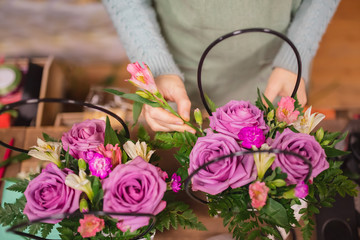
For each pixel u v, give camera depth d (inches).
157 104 22.1
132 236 20.9
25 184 22.1
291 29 32.4
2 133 32.2
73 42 63.9
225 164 19.1
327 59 67.1
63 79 52.4
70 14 64.6
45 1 64.5
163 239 26.5
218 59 36.1
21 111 42.2
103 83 60.6
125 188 18.9
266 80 38.9
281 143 19.8
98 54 63.4
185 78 38.6
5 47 62.9
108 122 21.8
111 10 31.9
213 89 39.2
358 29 70.1
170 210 22.0
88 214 18.8
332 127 31.1
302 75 30.3
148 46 30.3
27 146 31.8
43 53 62.7
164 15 34.5
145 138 24.2
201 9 31.9
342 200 26.5
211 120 21.4
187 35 34.7
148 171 19.1
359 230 26.5
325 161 20.0
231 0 31.2
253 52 35.4
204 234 26.5
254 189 18.7
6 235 25.5
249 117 20.5
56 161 21.7
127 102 47.7
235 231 21.5
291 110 20.6
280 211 19.9
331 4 31.6
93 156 20.6
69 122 42.7
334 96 63.4
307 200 21.8
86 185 19.2
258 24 33.1
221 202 20.7
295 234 25.7
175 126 25.0
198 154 19.8
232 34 20.7
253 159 19.7
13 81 45.4
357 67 66.3
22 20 64.2
